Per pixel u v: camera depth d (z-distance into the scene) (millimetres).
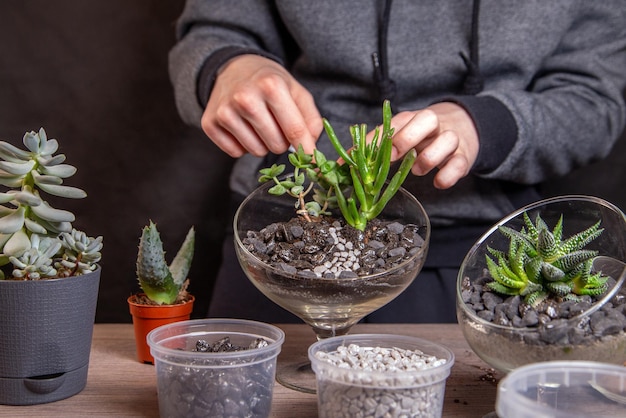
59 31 1551
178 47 1339
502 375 915
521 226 890
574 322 760
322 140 1264
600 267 849
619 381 728
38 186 856
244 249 873
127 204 1608
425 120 956
